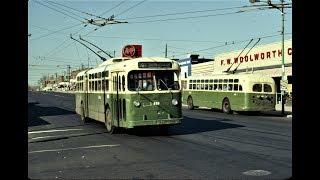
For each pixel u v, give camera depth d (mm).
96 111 21516
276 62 43625
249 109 30688
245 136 17344
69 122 25750
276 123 23781
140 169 10539
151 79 17422
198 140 16141
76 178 9656
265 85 31141
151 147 14406
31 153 13828
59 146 15305
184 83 40156
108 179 9461
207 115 30781
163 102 17438
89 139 17047
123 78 17500
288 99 40719
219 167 10594
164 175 9734
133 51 25531
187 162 11383
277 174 9625
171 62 17672
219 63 56062
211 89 35219
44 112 36656
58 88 161875
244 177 9359
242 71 50188
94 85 21953
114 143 15648
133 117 17125
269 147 14031
